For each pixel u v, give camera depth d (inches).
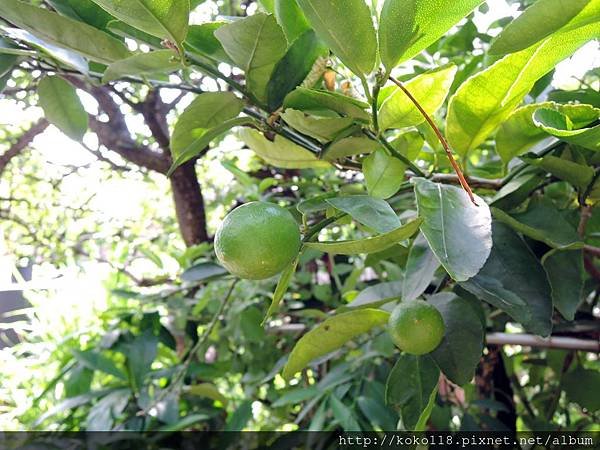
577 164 34.6
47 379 87.6
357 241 25.6
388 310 42.8
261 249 25.5
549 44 30.5
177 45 30.5
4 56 36.8
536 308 33.2
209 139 34.2
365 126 34.7
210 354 93.3
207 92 34.4
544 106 34.1
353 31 28.4
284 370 39.1
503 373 70.8
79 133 45.0
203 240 90.5
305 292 80.0
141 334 72.7
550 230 36.6
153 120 82.7
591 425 72.5
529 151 38.8
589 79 57.8
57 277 112.6
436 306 38.4
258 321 71.4
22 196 129.8
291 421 82.7
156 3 27.8
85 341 83.4
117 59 33.6
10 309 138.5
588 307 57.9
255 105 35.1
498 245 35.4
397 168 35.0
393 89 36.3
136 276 108.6
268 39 31.2
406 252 44.1
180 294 76.9
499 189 40.1
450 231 27.6
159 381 79.0
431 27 28.6
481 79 33.4
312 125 33.9
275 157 42.3
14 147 99.6
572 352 62.4
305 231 30.4
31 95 72.2
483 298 33.7
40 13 30.4
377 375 63.1
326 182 66.4
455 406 67.7
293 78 33.7
